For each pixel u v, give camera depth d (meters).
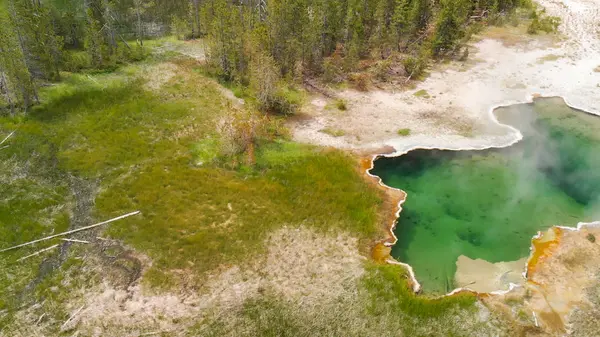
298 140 33.59
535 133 35.09
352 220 26.78
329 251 24.88
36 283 22.81
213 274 23.36
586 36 50.72
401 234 26.53
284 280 23.19
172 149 32.38
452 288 23.27
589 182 30.53
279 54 41.16
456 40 46.00
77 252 24.50
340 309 21.80
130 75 42.16
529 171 31.42
